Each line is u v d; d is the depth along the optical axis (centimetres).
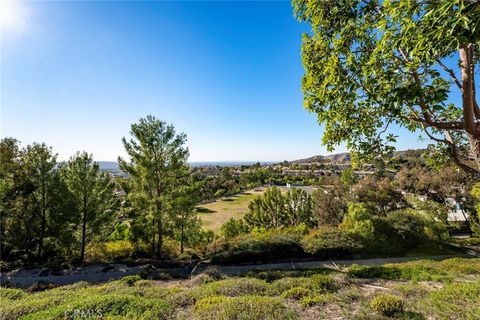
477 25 165
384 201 2158
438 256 1239
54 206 1199
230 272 968
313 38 361
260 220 2027
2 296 669
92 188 1266
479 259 1041
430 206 1820
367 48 307
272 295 577
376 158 390
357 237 1295
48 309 483
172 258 1339
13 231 1138
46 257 1230
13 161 1187
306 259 1193
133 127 1180
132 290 629
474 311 410
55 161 1242
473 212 1830
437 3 181
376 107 305
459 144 400
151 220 1189
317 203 2086
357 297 527
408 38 203
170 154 1243
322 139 379
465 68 254
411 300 509
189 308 493
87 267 1122
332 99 312
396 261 1152
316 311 463
